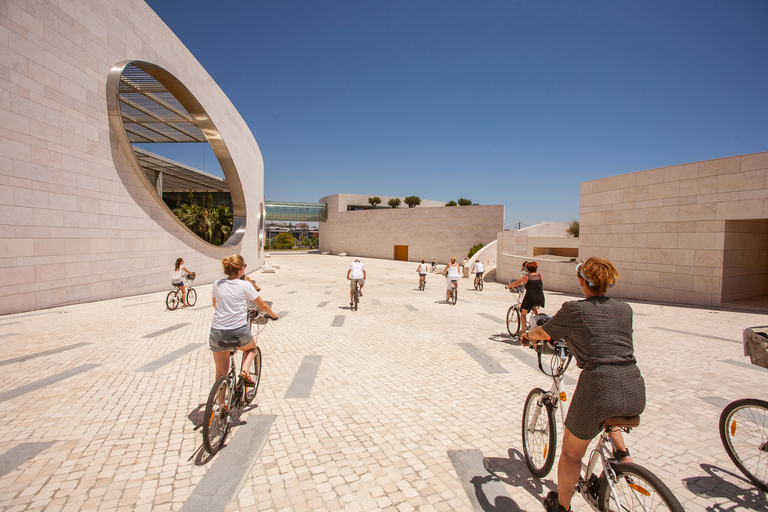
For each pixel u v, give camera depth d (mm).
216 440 2959
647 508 1644
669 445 3045
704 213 10172
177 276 9734
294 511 2238
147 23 12648
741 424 2641
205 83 16578
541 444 2566
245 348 3418
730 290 10164
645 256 11562
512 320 6934
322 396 4070
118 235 11555
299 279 18812
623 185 12125
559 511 2096
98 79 10734
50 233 9484
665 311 9430
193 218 23375
